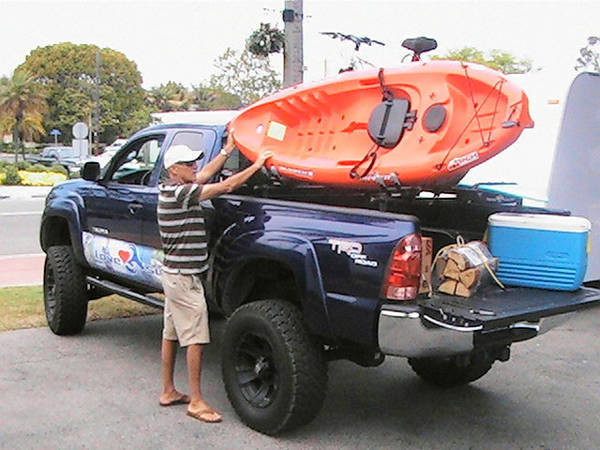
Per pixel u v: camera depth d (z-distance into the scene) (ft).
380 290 13.51
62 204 22.52
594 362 21.56
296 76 33.86
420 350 13.41
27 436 15.24
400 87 15.20
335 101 16.20
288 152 16.65
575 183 27.66
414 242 13.42
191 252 15.81
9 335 22.91
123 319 25.27
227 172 18.01
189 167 15.80
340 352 15.34
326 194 17.61
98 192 21.09
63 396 17.62
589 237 15.74
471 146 14.02
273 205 15.74
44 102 149.48
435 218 17.81
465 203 17.49
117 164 21.35
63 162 141.38
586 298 14.98
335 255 14.19
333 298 14.17
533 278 15.57
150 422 16.08
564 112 26.99
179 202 15.53
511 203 17.74
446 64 14.70
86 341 22.43
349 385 19.03
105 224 20.67
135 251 19.52
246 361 16.01
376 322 13.66
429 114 14.61
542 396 18.48
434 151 14.40
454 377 18.44
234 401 15.97
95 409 16.81
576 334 24.90
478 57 97.40
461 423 16.52
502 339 14.10
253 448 14.83
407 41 16.24
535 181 27.20
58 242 23.80
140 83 246.68
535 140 27.43
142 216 19.11
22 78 144.36
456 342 13.24
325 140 16.28
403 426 16.25
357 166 15.30
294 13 33.53
